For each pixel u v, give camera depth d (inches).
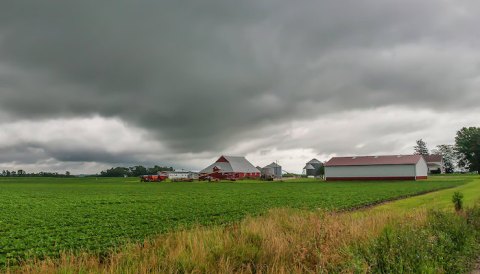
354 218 694.5
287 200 1774.1
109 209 1451.8
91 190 2925.7
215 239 470.9
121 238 799.7
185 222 1050.1
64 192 2662.4
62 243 772.0
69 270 373.1
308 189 2751.0
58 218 1187.9
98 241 784.9
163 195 2267.5
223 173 5521.7
